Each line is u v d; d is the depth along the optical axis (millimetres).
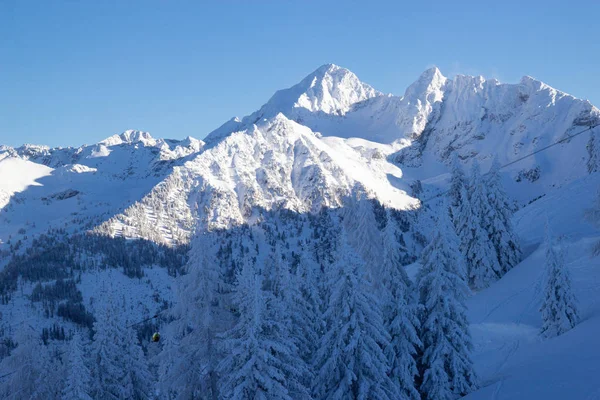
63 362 32219
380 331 26734
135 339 34875
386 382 27328
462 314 31500
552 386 25250
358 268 27281
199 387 24438
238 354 22469
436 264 31188
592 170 108000
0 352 117500
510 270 62000
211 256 24281
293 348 23500
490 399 26953
